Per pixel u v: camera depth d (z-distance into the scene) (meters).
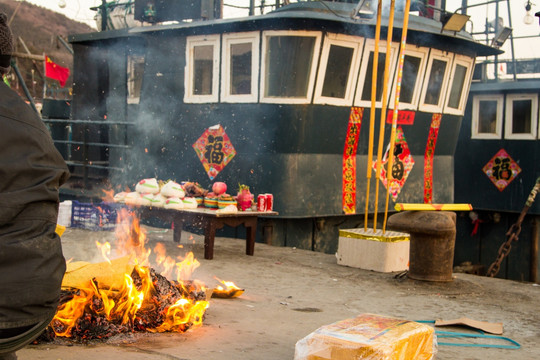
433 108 11.92
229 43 10.20
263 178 10.07
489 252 15.58
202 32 10.50
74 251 8.01
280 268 7.74
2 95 1.98
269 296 6.12
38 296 1.95
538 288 7.28
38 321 2.00
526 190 14.67
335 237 11.13
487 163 15.23
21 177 1.94
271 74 9.84
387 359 3.29
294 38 9.68
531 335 5.18
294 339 4.52
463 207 7.41
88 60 13.22
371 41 10.34
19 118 1.97
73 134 13.38
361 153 10.89
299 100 9.85
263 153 10.05
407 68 11.21
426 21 11.20
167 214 8.34
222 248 9.13
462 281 7.20
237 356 3.97
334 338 3.43
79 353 3.79
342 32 9.95
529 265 15.02
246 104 10.09
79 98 13.32
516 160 14.81
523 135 14.71
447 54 11.75
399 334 3.55
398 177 11.55
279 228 10.29
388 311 5.81
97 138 13.23
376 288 6.84
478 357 4.41
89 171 13.18
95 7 13.28
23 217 1.94
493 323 5.32
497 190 15.11
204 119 10.62
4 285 1.89
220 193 8.34
